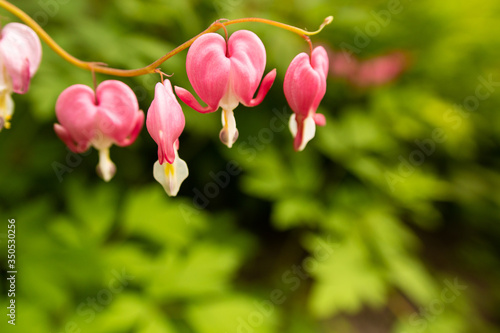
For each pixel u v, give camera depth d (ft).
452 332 1.79
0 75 1.05
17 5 1.37
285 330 1.73
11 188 1.45
